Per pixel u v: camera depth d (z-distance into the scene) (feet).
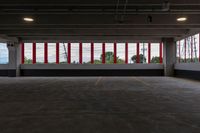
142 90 25.45
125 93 23.02
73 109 15.46
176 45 51.52
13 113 14.39
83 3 21.72
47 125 11.71
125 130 10.87
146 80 39.93
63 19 29.73
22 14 27.66
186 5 22.90
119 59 54.90
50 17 29.63
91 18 29.71
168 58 51.67
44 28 36.35
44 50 54.75
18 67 53.36
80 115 13.79
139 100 18.89
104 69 54.49
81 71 54.65
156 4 21.88
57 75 54.70
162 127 11.34
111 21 29.78
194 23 29.12
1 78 46.47
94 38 49.96
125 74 54.19
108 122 12.23
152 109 15.44
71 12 25.38
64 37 49.24
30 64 54.49
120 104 17.16
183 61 48.03
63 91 24.66
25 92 23.93
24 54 54.70
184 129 11.04
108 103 17.57
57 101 18.47
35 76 53.67
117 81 37.96
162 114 14.03
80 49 54.95
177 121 12.45
